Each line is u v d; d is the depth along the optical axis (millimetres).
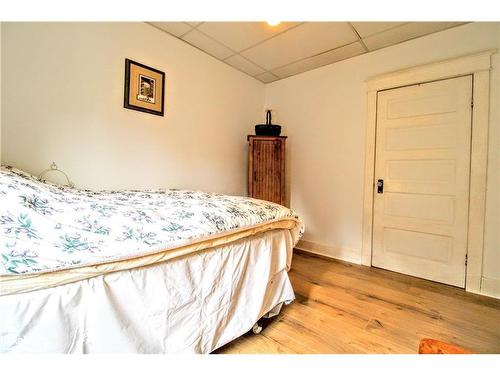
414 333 1356
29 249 604
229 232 1099
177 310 940
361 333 1346
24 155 1431
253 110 3133
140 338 840
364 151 2473
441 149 2033
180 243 885
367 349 1217
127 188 1922
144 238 808
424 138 2113
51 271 617
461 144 1939
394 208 2289
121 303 797
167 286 907
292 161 3070
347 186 2600
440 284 2014
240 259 1208
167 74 2166
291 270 2303
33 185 908
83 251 670
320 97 2797
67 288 686
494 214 1806
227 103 2775
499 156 1785
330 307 1622
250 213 1279
